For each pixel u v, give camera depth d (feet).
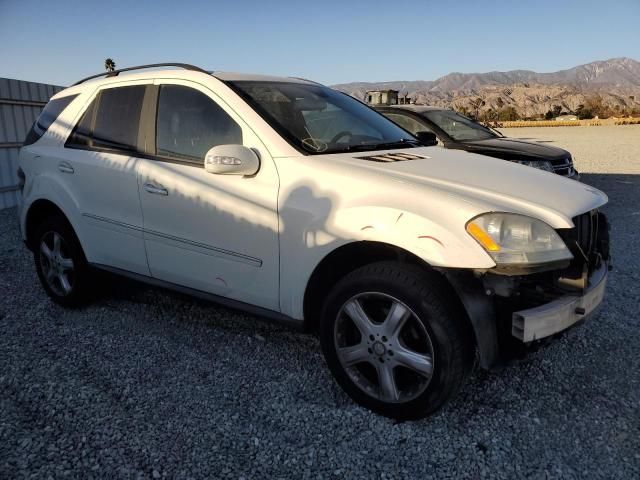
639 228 23.04
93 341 12.26
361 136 11.81
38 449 8.36
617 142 81.41
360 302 9.11
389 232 8.48
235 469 7.93
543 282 8.67
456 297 8.46
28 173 14.37
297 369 10.84
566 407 9.42
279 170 9.86
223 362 11.17
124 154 12.20
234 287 10.66
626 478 7.64
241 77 11.93
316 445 8.46
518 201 8.73
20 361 11.29
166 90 11.89
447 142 25.59
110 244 12.63
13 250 21.25
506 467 7.93
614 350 11.49
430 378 8.44
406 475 7.80
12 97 30.78
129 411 9.39
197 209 10.78
